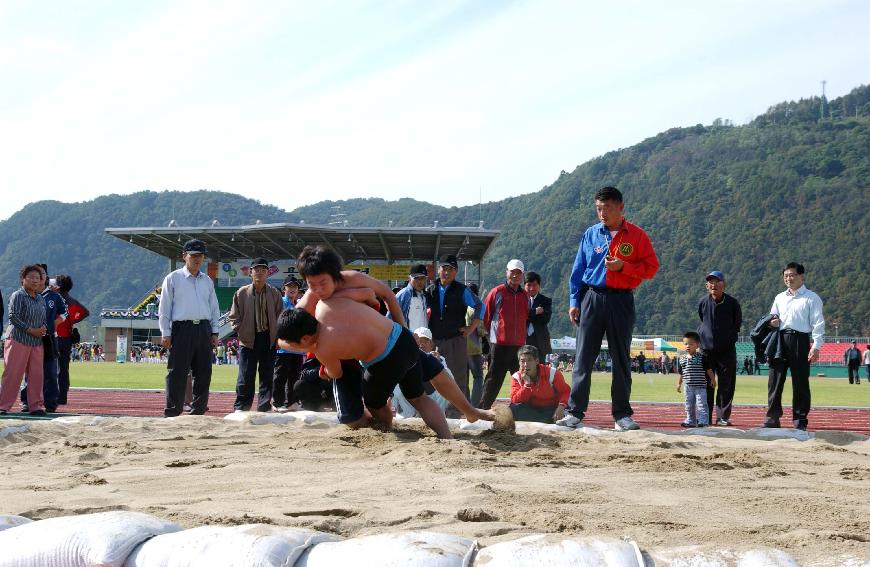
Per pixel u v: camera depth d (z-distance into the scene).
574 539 2.36
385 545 2.37
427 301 11.03
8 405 11.16
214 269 47.06
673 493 4.59
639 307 193.75
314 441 6.83
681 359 11.63
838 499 4.49
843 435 8.34
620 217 8.55
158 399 17.28
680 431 8.59
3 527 2.76
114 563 2.43
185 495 4.45
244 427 8.42
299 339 6.85
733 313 11.26
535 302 12.55
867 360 43.59
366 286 7.09
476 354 12.45
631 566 2.20
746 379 44.53
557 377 9.55
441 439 6.62
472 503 4.09
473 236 41.12
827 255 186.50
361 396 7.52
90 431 7.89
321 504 4.08
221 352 55.59
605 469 5.51
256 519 3.65
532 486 4.65
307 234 42.00
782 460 6.29
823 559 2.51
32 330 11.09
